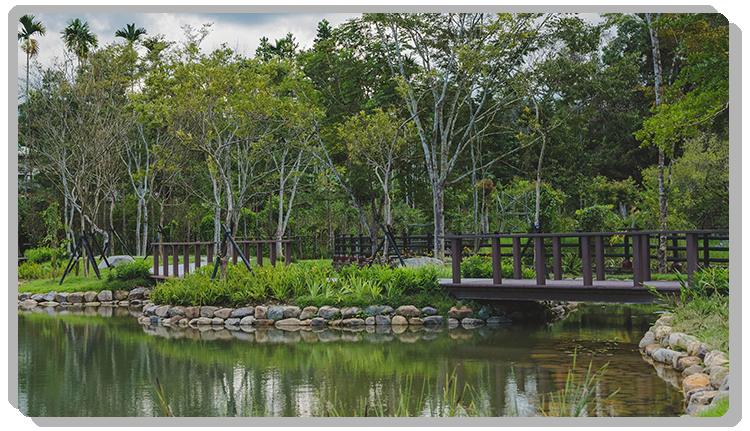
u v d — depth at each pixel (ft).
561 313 44.27
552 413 18.86
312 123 61.36
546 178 89.30
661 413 18.54
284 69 60.49
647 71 108.27
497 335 34.60
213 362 28.63
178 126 57.67
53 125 80.69
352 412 19.84
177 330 39.88
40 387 24.31
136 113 76.07
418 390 22.49
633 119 111.96
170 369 27.27
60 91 76.33
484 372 25.00
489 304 41.04
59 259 74.43
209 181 91.56
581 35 60.13
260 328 40.11
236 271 46.75
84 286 59.67
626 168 115.85
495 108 66.59
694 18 41.42
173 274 54.34
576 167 110.83
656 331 28.94
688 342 24.72
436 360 27.78
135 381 25.08
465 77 58.23
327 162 67.00
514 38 55.31
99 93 75.20
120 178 94.12
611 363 25.94
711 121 39.78
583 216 57.98
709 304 27.68
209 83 48.19
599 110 112.88
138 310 52.21
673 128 39.24
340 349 31.32
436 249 57.47
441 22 57.52
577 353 28.50
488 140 79.25
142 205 99.96
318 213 95.40
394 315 40.24
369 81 62.75
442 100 57.82
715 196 76.54
